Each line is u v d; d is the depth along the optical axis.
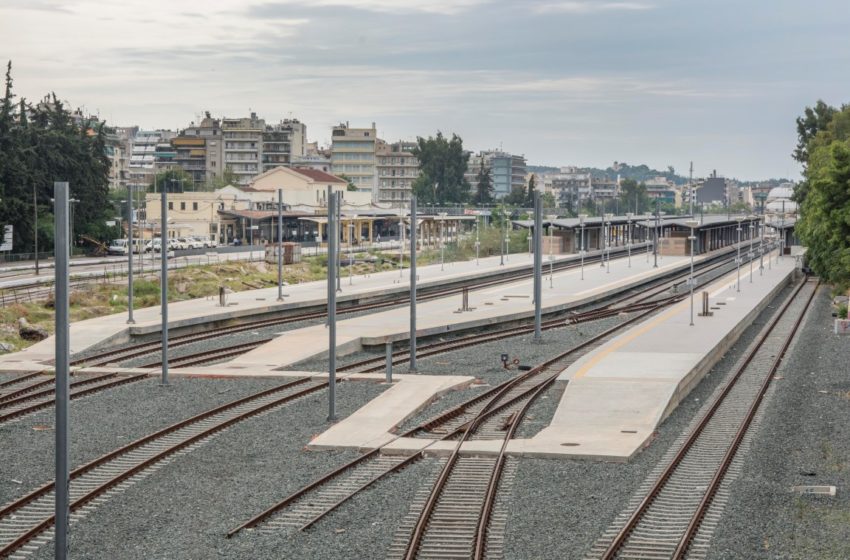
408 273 101.06
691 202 99.31
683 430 33.28
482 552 21.02
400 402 37.16
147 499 25.00
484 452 29.16
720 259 136.38
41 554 21.16
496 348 53.50
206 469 27.95
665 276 104.69
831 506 24.45
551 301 74.38
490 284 91.44
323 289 81.25
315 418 34.81
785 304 79.44
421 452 29.36
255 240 155.62
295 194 177.50
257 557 20.84
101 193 126.81
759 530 22.45
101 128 130.88
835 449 30.25
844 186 51.22
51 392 39.16
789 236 151.50
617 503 24.42
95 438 31.50
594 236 151.75
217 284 84.62
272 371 44.47
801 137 147.50
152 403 37.38
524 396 38.97
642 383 39.06
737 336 58.31
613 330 61.09
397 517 23.39
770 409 36.47
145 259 111.81
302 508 24.16
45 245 114.81
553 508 24.05
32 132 120.81
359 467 28.09
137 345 52.84
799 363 48.00
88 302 71.94
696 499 24.72
